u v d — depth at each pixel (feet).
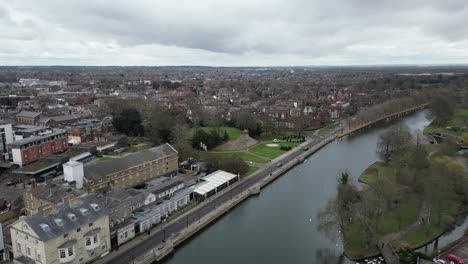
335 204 318.04
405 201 378.73
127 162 431.84
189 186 435.12
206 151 613.52
